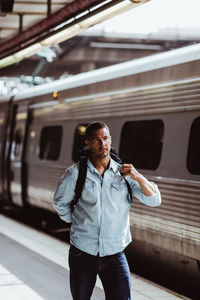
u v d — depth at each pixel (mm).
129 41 29234
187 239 5980
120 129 7609
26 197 11391
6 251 7320
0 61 10430
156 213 6551
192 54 6137
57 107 9977
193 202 5883
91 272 3422
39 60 27969
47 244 7930
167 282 6934
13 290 5301
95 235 3373
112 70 8070
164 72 6625
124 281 3398
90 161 3432
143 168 6969
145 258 7074
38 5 8477
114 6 5770
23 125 11703
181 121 6238
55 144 9961
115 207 3371
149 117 6910
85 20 6551
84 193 3363
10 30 10828
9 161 12391
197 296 6297
